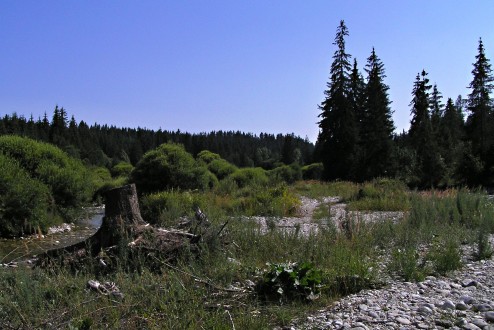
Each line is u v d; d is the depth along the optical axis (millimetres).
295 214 16359
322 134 43750
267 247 7504
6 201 12984
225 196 19438
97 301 4699
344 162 40688
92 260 6191
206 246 6500
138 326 4145
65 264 6246
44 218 14203
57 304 4676
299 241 7750
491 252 7211
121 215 7004
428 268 6168
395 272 6230
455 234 9008
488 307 4477
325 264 6277
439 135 46938
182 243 6500
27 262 7500
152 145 89500
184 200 15461
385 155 39250
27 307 4434
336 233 8250
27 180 14359
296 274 5172
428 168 35500
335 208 17672
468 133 42156
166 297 4547
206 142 92375
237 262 6352
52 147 17891
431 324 4070
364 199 19250
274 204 16516
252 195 19875
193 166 20734
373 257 6914
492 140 36062
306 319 4398
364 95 46500
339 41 44125
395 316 4285
